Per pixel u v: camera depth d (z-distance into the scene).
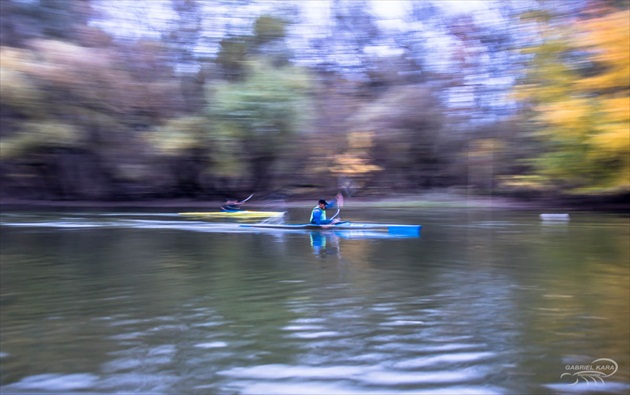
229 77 30.23
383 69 33.28
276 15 30.52
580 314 6.57
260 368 5.03
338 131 30.55
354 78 33.50
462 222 19.19
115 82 27.20
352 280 8.63
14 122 27.17
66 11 28.02
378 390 4.55
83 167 30.59
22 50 25.75
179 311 6.85
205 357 5.31
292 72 28.58
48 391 4.59
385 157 32.62
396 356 5.27
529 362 5.09
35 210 26.47
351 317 6.56
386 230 15.40
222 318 6.56
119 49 28.52
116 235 15.20
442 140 32.44
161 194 32.41
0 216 22.41
